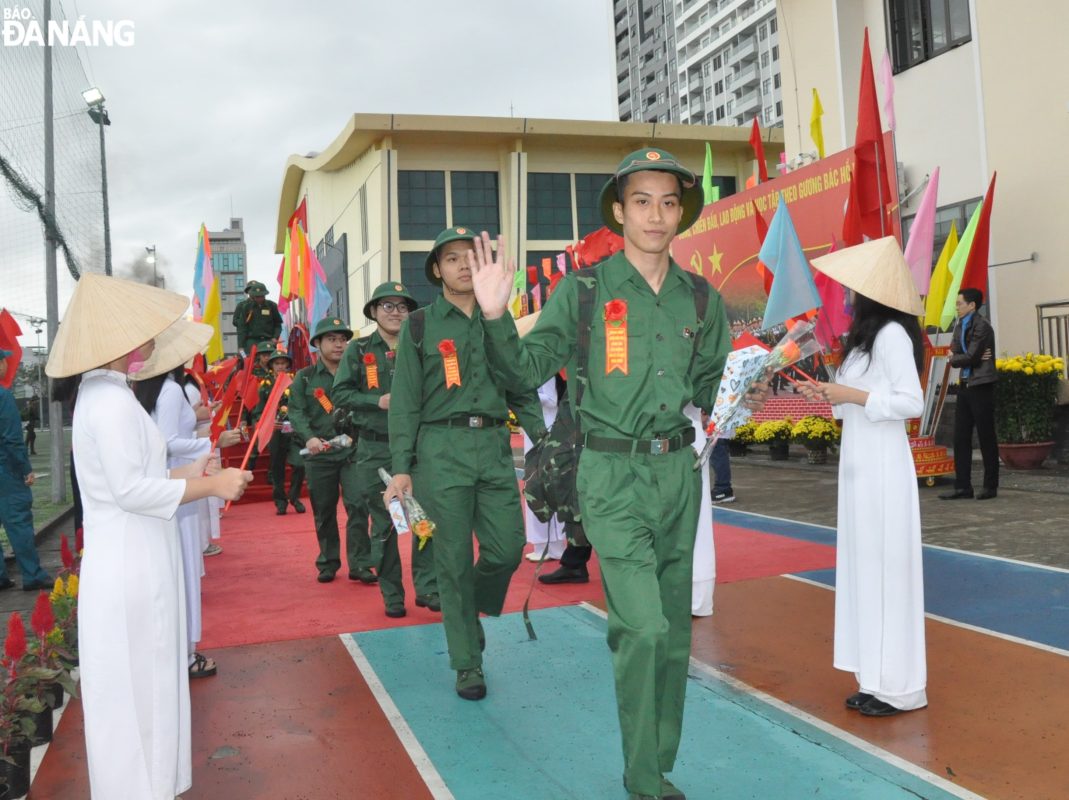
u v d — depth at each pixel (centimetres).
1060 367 1071
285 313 1371
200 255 1099
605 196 331
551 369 306
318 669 491
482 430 447
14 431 743
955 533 751
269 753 376
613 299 305
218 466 317
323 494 726
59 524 1137
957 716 379
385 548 600
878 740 360
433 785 341
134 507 279
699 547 547
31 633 545
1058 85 1132
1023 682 413
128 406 288
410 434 442
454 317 447
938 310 1028
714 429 303
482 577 459
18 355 782
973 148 1254
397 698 439
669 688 313
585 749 370
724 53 9200
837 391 377
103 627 280
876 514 381
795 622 535
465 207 3859
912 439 1008
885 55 917
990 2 1212
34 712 362
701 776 338
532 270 1705
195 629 475
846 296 553
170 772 286
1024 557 652
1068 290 1136
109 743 277
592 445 305
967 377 900
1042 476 1014
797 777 333
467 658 436
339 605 643
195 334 363
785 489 1095
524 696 436
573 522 349
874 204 880
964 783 318
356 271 4212
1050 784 314
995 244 1225
